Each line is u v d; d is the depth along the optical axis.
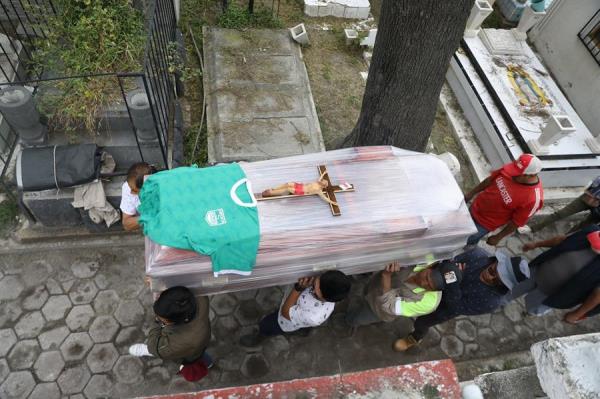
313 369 4.12
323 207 3.22
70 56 4.31
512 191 4.05
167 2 5.52
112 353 4.00
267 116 5.66
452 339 4.49
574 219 5.66
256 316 4.37
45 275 4.37
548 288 3.92
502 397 2.01
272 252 3.03
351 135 5.11
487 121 5.97
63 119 4.36
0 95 3.97
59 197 4.15
